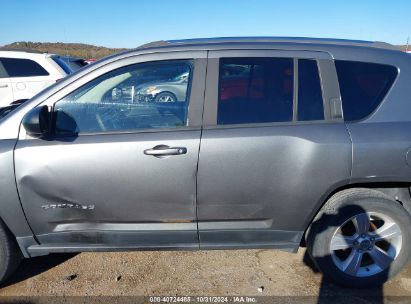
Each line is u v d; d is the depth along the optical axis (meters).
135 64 2.55
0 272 2.69
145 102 2.54
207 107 2.51
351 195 2.59
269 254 3.23
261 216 2.59
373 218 2.68
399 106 2.57
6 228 2.60
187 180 2.49
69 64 7.91
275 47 2.60
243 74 2.55
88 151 2.46
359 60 2.61
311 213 2.58
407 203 2.77
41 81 6.95
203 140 2.45
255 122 2.51
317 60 2.58
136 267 3.07
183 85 2.54
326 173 2.48
